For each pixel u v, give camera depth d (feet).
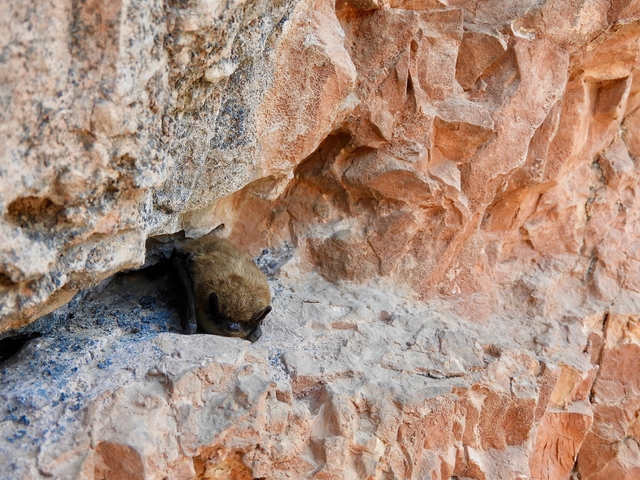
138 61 8.64
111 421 10.08
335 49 13.05
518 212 18.61
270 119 13.02
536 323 18.24
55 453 9.51
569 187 19.15
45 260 8.85
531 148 17.24
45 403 10.17
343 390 12.99
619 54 17.20
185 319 13.67
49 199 8.81
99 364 11.25
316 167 16.22
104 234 9.84
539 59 15.92
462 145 15.90
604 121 19.06
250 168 13.34
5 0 7.34
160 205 11.60
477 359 15.24
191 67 9.89
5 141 7.82
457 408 14.69
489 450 15.96
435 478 14.05
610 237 19.74
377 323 15.55
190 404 10.88
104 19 8.10
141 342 12.02
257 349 12.69
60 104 8.17
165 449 10.23
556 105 16.85
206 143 11.59
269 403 11.68
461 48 15.76
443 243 16.88
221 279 14.44
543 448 18.11
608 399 19.17
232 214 16.56
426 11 14.99
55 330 12.46
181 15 8.99
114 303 14.25
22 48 7.62
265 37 11.48
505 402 15.60
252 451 11.28
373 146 15.42
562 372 17.56
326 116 13.64
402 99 14.97
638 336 19.24
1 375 10.75
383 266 16.60
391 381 13.66
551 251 19.43
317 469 12.05
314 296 16.02
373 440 12.81
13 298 8.91
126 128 8.86
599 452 19.36
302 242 16.74
